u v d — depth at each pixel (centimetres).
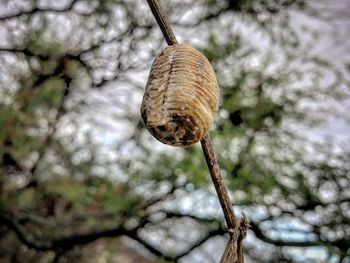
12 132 40
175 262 40
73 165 41
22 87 39
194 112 7
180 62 7
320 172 37
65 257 47
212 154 8
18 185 42
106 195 40
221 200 8
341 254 35
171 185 39
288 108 39
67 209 42
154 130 7
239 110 38
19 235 39
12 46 38
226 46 39
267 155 37
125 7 38
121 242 47
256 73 39
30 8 37
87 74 40
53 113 41
